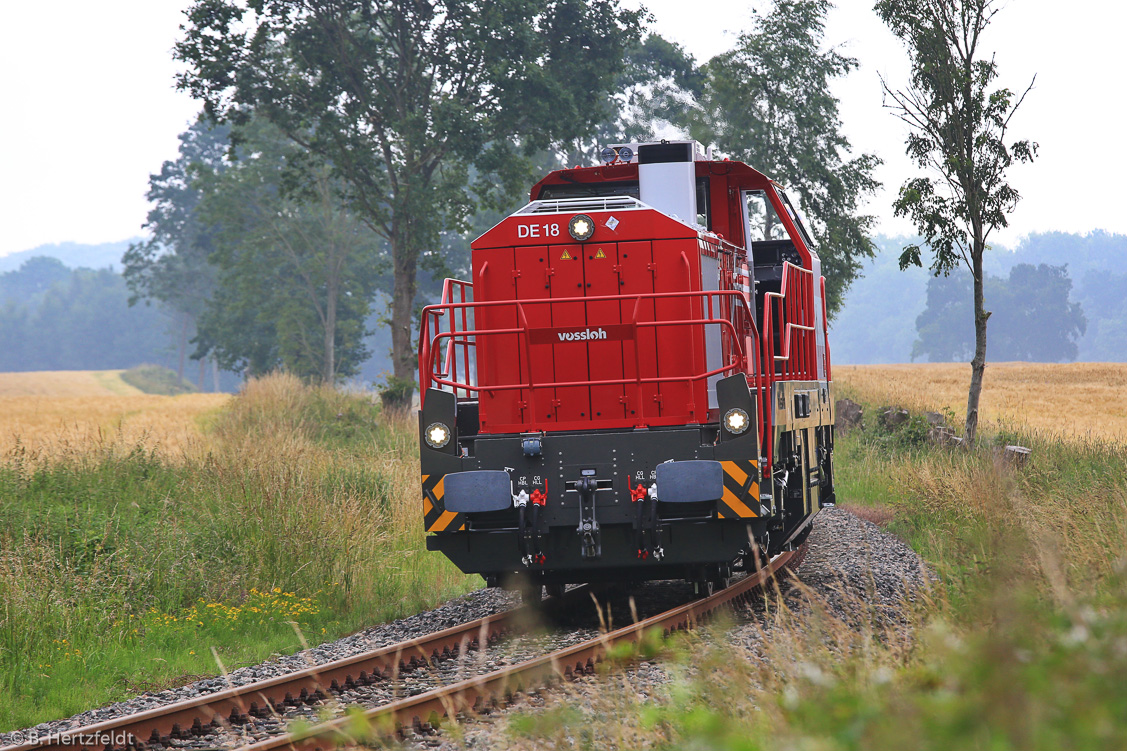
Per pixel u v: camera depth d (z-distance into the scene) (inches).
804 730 517.7
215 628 1535.4
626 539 1338.6
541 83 5438.0
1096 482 1877.5
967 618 764.6
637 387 1402.6
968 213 3024.1
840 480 3211.1
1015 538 826.8
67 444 2974.9
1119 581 714.2
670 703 826.2
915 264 3117.6
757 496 1294.3
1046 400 6929.1
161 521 1937.7
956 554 1366.9
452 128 5270.7
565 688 942.4
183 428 4803.2
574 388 1425.9
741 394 1301.7
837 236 6565.0
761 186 1755.7
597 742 738.8
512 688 963.3
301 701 1013.2
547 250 1446.9
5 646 1337.4
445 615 1565.0
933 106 3009.4
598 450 1328.7
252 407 4591.5
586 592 1581.0
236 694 967.6
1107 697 425.4
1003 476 1969.7
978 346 3112.7
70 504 2272.4
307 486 2108.8
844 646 797.2
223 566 1769.2
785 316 1603.1
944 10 2997.0
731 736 518.9
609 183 1720.0
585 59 5979.3
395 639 1401.3
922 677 589.0
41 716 1107.9
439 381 1374.3
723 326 1492.4
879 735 430.6
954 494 2148.1
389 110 5551.2
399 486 2474.2
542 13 5846.5
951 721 413.7
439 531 1350.9
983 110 3006.9
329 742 802.8
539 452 1317.7
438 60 5575.8
